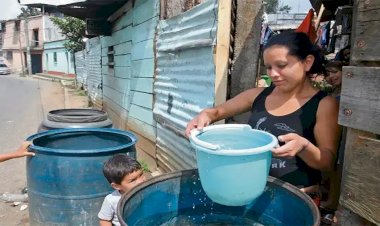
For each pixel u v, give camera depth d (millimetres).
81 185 2766
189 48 3615
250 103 1856
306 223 1264
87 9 7098
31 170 2867
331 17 6535
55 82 25734
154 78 4977
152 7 4910
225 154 1198
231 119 2904
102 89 10375
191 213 1672
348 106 1325
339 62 2924
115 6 6812
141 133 5781
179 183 1621
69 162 2736
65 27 19375
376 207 1230
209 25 3135
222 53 2912
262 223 1566
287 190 1425
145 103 5477
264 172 1285
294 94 1617
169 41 4305
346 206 1372
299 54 1509
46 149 2756
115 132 3426
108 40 8828
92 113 4457
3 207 4051
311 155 1402
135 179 2090
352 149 1337
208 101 3195
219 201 1309
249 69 2963
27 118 10500
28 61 35000
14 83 24859
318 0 5406
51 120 3740
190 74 3639
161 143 4820
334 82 2947
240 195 1261
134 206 1405
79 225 2834
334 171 2143
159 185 1550
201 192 1677
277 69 1541
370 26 1251
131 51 6227
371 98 1225
